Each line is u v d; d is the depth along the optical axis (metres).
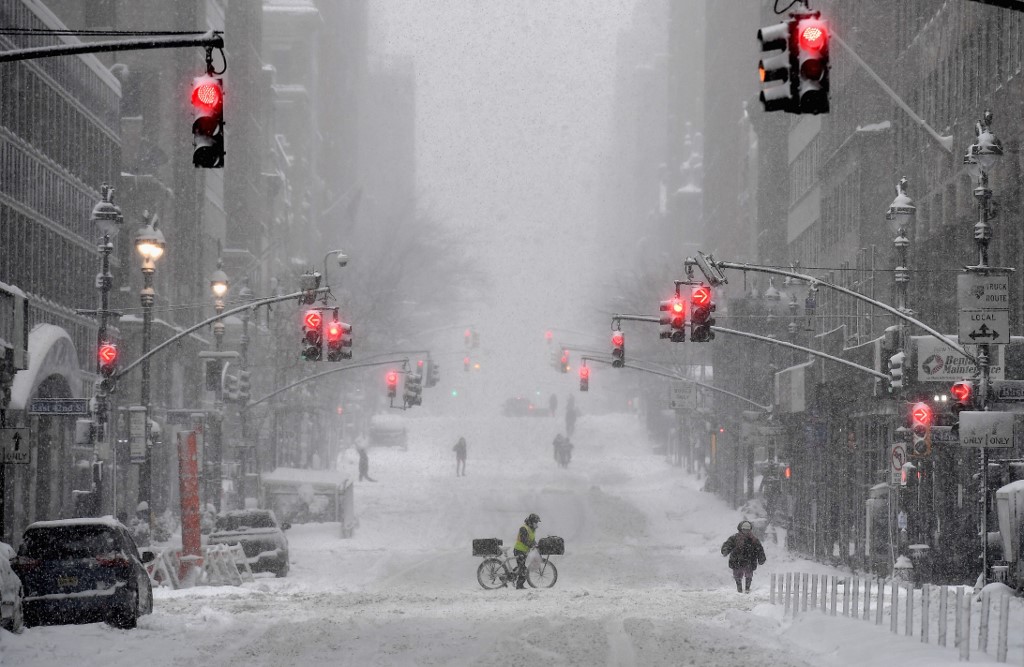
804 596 75.56
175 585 106.75
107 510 166.75
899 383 102.94
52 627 69.38
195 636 68.50
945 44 139.50
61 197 163.50
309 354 120.62
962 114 133.12
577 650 61.88
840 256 179.00
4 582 65.00
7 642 61.47
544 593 105.81
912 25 155.00
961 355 100.56
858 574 128.50
